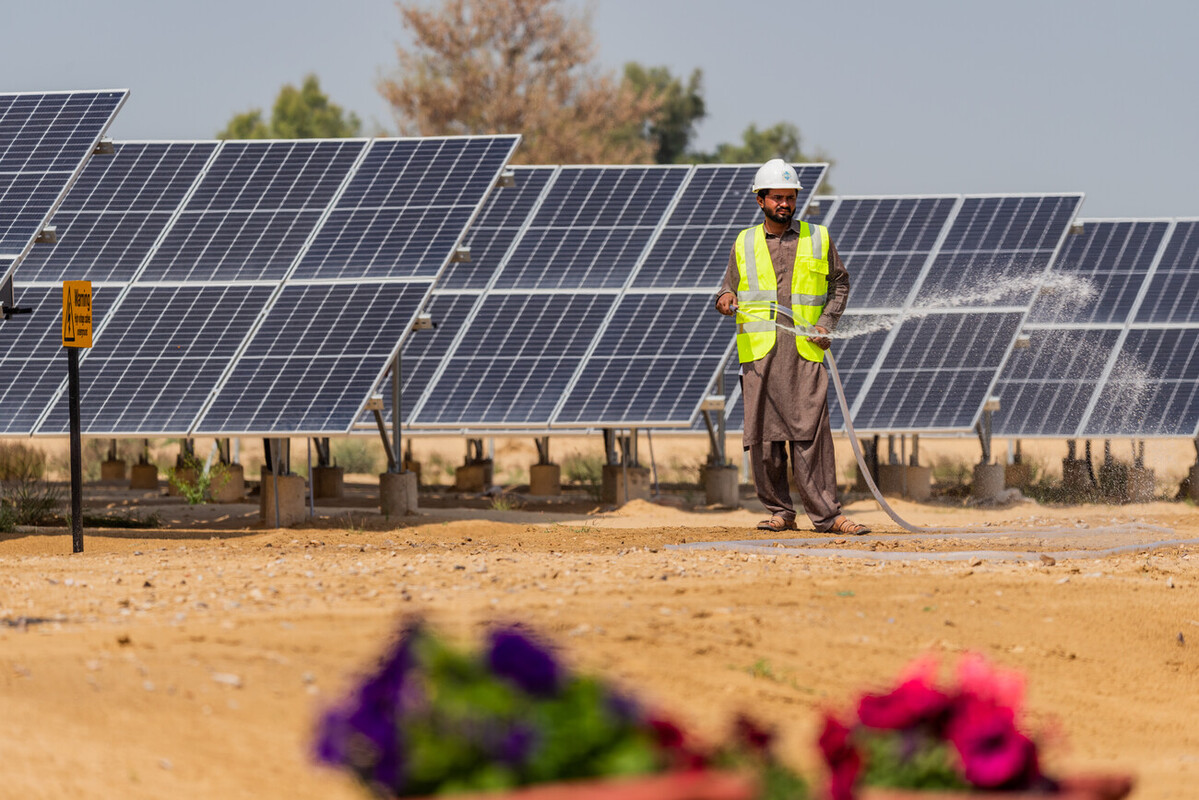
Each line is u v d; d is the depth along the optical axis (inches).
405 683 199.9
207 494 1221.7
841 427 1125.7
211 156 1074.1
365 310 902.4
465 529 848.9
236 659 378.9
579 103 3257.9
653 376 1012.5
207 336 903.1
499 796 183.9
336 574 582.9
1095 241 1414.9
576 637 427.2
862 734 250.5
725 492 1115.9
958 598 552.7
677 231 1208.2
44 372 888.3
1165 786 341.1
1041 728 398.3
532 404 1011.9
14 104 966.4
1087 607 549.0
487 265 1200.2
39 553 721.0
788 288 845.8
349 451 2000.5
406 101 3125.0
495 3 3152.1
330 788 288.4
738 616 486.3
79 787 270.7
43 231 887.7
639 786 180.4
